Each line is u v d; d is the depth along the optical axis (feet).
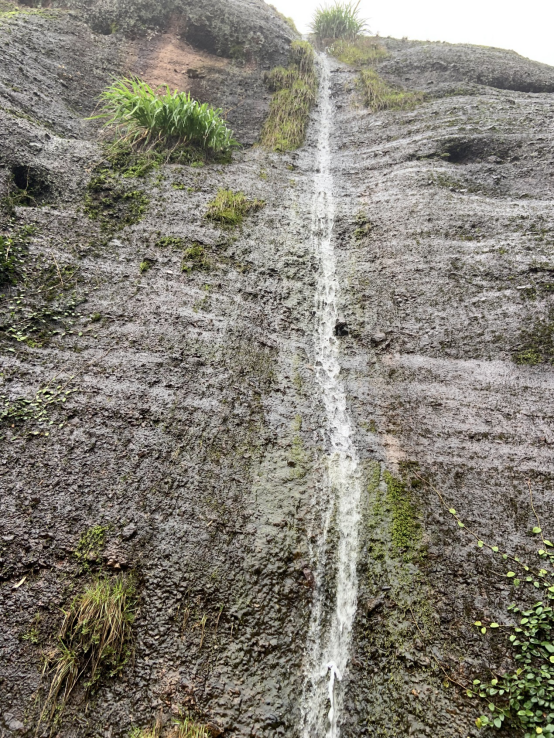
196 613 8.64
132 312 12.60
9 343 10.99
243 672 8.20
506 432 11.46
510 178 17.43
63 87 19.15
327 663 8.58
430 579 9.42
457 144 19.12
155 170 17.01
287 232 16.62
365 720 7.96
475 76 24.71
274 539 9.82
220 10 26.94
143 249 14.20
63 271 12.72
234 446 11.05
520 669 8.18
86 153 16.66
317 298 14.94
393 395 12.62
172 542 9.32
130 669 7.93
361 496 10.78
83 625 7.99
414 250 15.61
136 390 11.20
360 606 9.22
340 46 32.76
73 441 10.07
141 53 23.48
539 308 13.23
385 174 19.07
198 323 12.98
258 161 19.88
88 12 24.09
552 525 9.93
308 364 13.35
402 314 14.20
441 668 8.36
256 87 24.79
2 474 9.30
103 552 8.91
